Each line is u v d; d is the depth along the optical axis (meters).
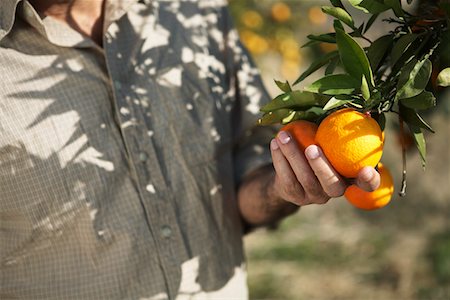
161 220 1.01
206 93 1.07
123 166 0.99
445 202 3.11
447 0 0.80
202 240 1.04
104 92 0.99
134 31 1.04
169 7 1.09
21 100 0.94
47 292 0.99
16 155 0.94
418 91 0.75
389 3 0.79
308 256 2.99
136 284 0.99
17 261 0.98
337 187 0.78
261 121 0.83
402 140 0.81
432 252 2.84
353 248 3.03
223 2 1.15
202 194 1.05
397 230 3.12
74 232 0.97
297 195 0.85
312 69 0.85
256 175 1.13
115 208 0.98
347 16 0.78
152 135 1.02
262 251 3.03
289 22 2.03
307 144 0.80
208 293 1.05
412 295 2.65
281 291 2.73
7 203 0.95
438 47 0.80
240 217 1.14
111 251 0.98
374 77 0.83
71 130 0.96
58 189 0.95
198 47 1.09
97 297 0.98
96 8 1.01
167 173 1.02
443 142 2.91
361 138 0.76
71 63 0.98
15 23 0.96
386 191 0.88
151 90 1.03
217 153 1.08
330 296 2.70
